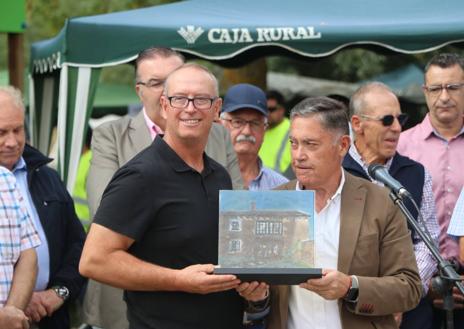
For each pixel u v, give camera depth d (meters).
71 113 7.24
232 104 5.89
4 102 4.96
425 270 5.24
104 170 5.11
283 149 9.26
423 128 6.10
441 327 5.68
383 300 4.14
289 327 4.30
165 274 3.90
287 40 7.16
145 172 3.98
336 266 4.25
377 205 4.30
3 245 4.59
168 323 4.02
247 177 5.98
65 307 5.30
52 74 9.02
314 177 4.24
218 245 4.00
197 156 4.11
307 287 4.00
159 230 4.00
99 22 7.20
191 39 7.13
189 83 4.04
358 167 5.40
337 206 4.31
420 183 5.43
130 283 3.93
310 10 7.69
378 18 7.43
